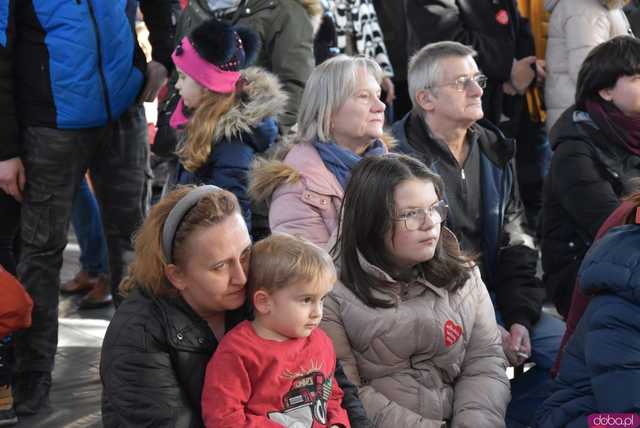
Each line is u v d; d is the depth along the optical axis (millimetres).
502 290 5164
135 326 3488
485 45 7578
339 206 4816
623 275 3637
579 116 5398
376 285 4074
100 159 5941
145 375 3449
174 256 3490
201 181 5480
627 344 3609
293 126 6703
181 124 5918
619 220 4184
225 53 5391
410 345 4117
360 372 4184
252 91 5504
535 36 8195
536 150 8445
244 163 5391
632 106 5258
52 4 5438
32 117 5535
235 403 3465
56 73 5488
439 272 4188
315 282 3541
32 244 5625
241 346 3518
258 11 6719
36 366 5668
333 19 7715
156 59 6188
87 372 6227
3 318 4988
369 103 4934
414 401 4137
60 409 5695
